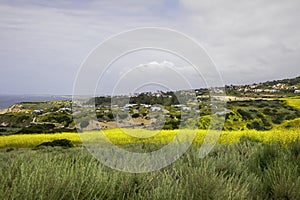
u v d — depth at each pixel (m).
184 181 3.49
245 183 3.61
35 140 21.23
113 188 3.15
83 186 3.03
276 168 4.07
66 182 2.98
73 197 2.73
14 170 3.50
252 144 7.57
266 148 5.48
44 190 2.76
